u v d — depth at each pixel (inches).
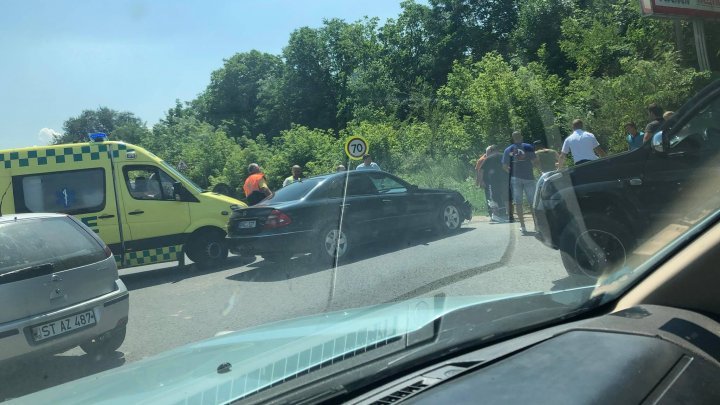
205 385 76.8
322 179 317.1
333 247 227.8
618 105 586.9
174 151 1290.6
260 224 305.1
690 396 67.6
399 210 224.8
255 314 192.2
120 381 87.4
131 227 396.2
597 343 78.2
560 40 917.2
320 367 76.6
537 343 82.5
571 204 188.1
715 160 187.8
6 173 387.5
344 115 1450.5
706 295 95.9
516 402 63.7
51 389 91.9
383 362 76.9
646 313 90.5
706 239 97.8
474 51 1327.5
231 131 1684.3
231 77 1923.0
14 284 167.8
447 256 171.5
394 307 103.3
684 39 754.2
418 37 1414.9
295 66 1604.3
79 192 393.4
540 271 155.9
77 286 184.1
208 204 409.7
